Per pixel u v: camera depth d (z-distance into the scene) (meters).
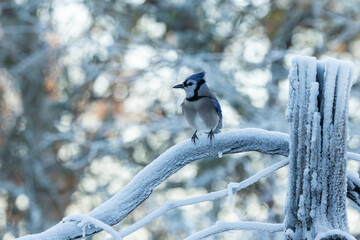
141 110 14.40
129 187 3.88
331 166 3.45
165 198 14.78
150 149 14.70
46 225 16.61
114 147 13.70
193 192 14.62
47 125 16.16
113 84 15.23
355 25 13.36
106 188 15.45
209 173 13.88
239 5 14.11
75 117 16.08
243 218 12.81
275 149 3.87
